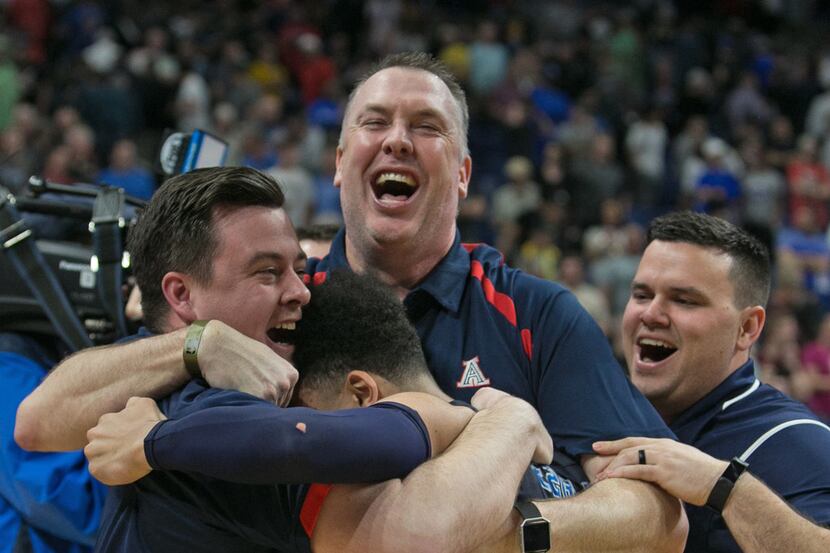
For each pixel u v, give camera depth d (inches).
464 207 461.4
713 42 694.5
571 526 98.0
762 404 131.3
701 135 589.0
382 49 616.1
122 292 128.4
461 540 87.7
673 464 106.8
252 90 529.3
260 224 98.0
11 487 127.7
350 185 115.5
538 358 112.9
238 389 92.3
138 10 583.2
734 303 130.9
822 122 654.5
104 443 90.6
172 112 502.6
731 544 120.3
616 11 707.4
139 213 106.7
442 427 94.6
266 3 634.8
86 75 482.0
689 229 132.5
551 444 103.2
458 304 115.0
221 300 97.4
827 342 382.3
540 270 438.6
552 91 628.4
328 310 100.7
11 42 538.0
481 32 601.3
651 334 132.6
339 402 98.2
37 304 132.9
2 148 398.6
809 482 121.3
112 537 97.4
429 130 114.3
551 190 504.4
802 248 508.7
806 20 784.9
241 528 91.3
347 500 88.4
